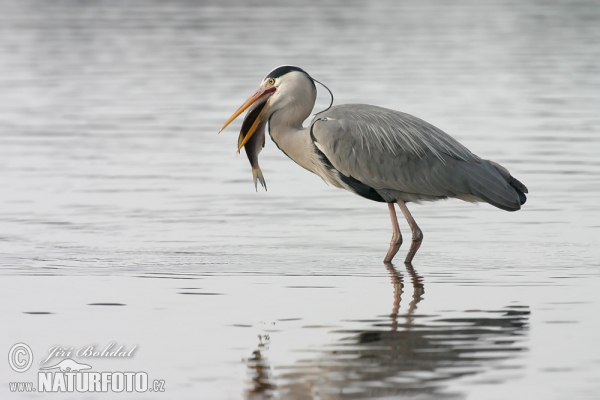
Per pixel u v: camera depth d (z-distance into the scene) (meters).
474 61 36.28
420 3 57.91
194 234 15.89
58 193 18.67
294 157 14.95
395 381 9.50
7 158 21.80
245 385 9.50
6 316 11.58
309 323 11.28
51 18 48.91
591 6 55.38
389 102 27.83
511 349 10.30
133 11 52.41
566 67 34.88
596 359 10.01
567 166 20.72
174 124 25.73
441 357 10.12
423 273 13.62
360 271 13.77
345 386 9.40
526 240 15.45
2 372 10.04
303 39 41.84
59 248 14.89
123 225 16.41
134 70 34.38
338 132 14.41
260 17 50.22
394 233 14.41
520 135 23.84
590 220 16.62
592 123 25.30
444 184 14.29
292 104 14.81
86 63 35.97
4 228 16.11
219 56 37.22
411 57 37.09
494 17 50.88
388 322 11.27
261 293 12.57
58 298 12.34
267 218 17.08
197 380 9.64
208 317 11.54
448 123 25.20
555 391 9.21
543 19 49.94
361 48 39.28
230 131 25.03
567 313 11.56
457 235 15.90
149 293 12.56
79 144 23.31
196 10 53.22
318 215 17.36
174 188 19.22
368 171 14.38
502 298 12.27
